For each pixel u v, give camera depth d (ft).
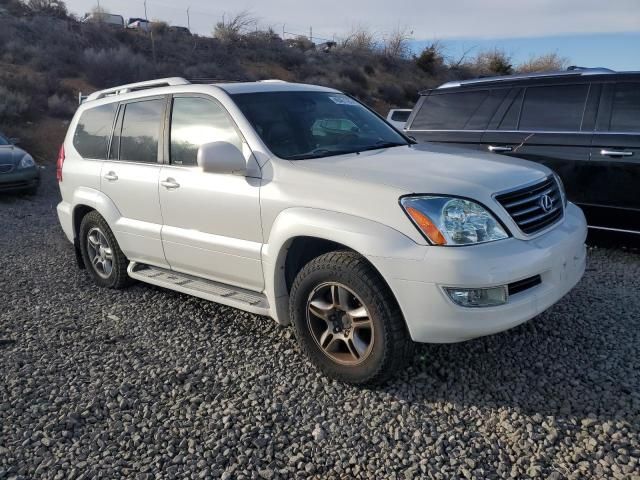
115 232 17.26
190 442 10.23
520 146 21.62
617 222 20.03
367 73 130.62
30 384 12.47
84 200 18.17
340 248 12.27
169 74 93.61
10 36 88.58
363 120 15.90
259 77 109.19
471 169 11.94
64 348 14.34
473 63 149.59
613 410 10.50
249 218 13.07
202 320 15.71
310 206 11.84
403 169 11.88
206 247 14.29
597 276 17.89
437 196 10.69
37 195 40.22
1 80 68.44
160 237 15.60
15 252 24.38
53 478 9.48
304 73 118.01
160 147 15.65
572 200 20.76
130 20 131.85
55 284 19.62
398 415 10.77
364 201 11.19
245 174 13.17
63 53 88.07
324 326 12.16
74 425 10.94
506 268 10.41
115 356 13.76
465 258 10.23
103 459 9.93
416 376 12.03
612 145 19.70
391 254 10.54
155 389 12.10
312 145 13.83
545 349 12.96
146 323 15.72
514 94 22.40
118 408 11.48
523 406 10.83
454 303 10.34
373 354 11.20
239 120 13.70
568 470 9.05
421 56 143.23
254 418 10.89
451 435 10.09
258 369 12.74
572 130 20.72
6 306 17.52
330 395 11.56
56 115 66.18
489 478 9.02
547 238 11.49
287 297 13.05
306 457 9.75
